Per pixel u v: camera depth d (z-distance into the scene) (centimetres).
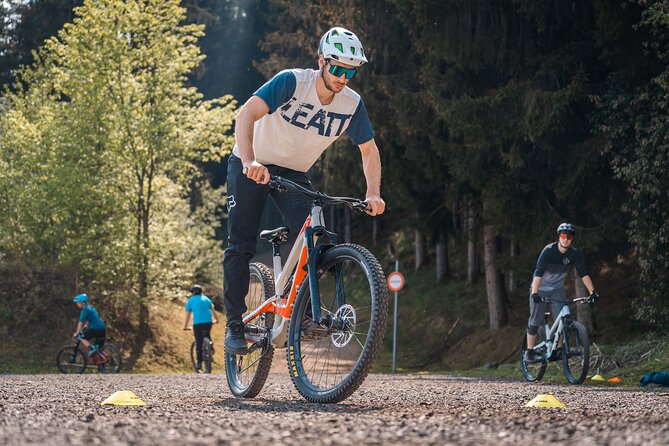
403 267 3316
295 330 453
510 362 2059
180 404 420
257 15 4625
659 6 1338
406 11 1750
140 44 2166
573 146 1577
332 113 454
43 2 3884
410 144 1927
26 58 3881
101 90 2083
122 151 2089
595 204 1627
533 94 1556
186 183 2234
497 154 1695
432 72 1780
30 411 332
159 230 2177
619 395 629
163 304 2238
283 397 520
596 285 2127
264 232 482
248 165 424
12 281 2025
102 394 574
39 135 2145
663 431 261
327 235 441
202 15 4194
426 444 234
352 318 419
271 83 440
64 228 2067
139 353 1988
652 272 1441
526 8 1620
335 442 235
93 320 1714
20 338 1905
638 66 1530
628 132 1514
